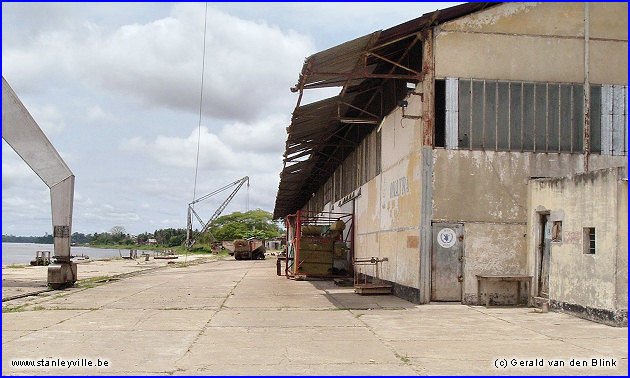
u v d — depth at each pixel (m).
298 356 7.84
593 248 11.22
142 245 131.00
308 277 23.94
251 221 127.94
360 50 12.86
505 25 14.24
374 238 19.78
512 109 14.10
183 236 134.75
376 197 19.52
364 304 14.06
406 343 8.78
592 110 14.32
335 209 30.03
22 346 8.52
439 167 13.82
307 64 12.24
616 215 10.39
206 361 7.53
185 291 17.88
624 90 14.46
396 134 16.53
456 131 13.92
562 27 14.41
